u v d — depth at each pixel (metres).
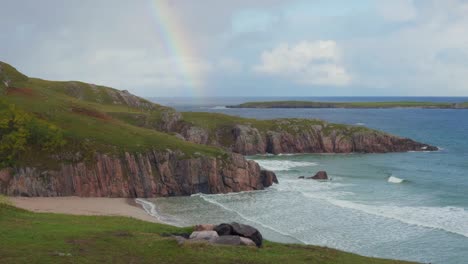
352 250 45.03
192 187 79.50
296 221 56.84
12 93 96.31
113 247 28.05
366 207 64.62
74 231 32.53
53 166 71.81
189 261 25.88
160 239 30.47
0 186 67.62
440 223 55.47
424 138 182.88
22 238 28.91
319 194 76.50
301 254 29.77
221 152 85.06
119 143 80.19
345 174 100.12
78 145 76.00
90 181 73.12
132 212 60.59
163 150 81.06
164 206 67.44
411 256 43.38
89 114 95.06
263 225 54.69
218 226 33.41
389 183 88.19
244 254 27.92
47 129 75.25
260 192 79.44
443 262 41.62
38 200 65.12
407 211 62.25
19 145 71.12
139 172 77.31
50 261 24.17
